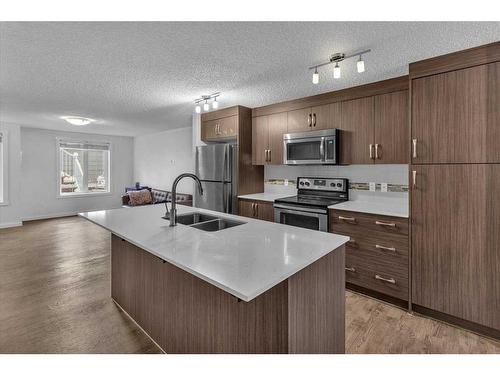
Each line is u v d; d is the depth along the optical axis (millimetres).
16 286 2834
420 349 1870
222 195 3965
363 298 2619
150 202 6379
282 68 2482
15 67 2500
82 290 2752
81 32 1875
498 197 1900
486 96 1929
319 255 1348
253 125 4020
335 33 1869
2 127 5379
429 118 2168
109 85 3010
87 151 7152
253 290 981
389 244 2449
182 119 5020
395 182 3041
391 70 2531
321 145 3113
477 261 1992
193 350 1630
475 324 2045
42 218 6426
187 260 1273
